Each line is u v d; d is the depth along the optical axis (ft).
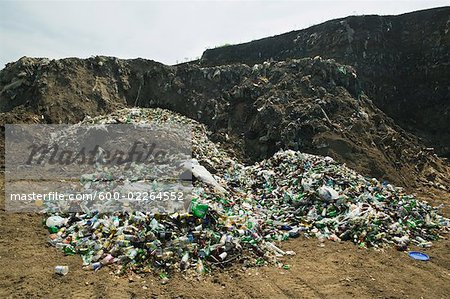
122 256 22.40
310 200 31.53
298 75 57.26
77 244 24.30
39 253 23.65
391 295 20.31
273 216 30.68
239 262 23.09
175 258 22.41
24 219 28.89
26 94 58.75
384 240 27.27
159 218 24.80
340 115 51.08
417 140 59.11
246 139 52.16
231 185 36.99
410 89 68.49
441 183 47.60
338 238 27.48
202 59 82.17
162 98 62.95
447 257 25.86
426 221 31.40
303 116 49.42
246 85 59.16
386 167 44.86
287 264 23.53
